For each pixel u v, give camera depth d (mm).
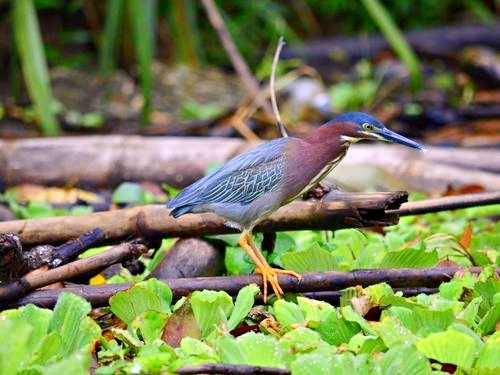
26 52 16766
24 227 9922
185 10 22078
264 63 23312
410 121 20703
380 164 15062
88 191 15148
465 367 7367
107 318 8906
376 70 24016
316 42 25391
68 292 8062
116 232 9984
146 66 17344
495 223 12398
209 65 24641
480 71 23484
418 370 7160
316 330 8211
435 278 9266
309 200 9773
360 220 9492
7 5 23734
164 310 8570
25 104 20766
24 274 8711
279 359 7422
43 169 15242
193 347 7746
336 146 9289
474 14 28312
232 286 9070
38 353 7414
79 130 19812
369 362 7141
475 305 8484
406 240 11109
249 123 19141
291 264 9477
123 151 15367
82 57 23922
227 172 9219
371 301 8562
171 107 21188
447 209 10109
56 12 25062
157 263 10219
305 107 20984
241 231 9844
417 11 27922
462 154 15750
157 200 14211
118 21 20734
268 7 25906
